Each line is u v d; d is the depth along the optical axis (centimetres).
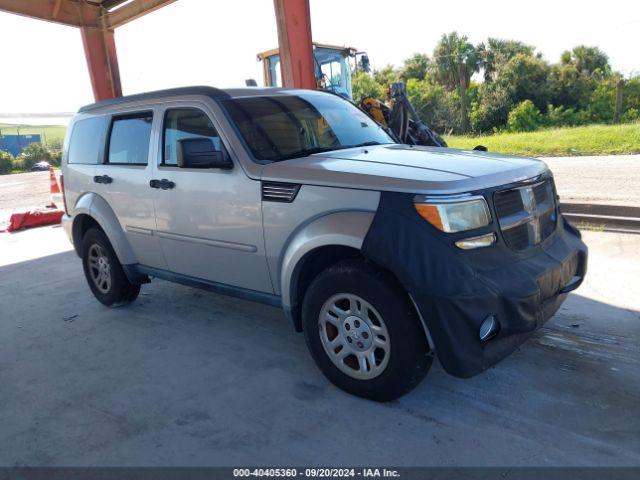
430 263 274
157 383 369
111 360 413
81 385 374
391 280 293
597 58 4012
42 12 1125
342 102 475
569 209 758
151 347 433
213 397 343
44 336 475
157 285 604
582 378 337
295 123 406
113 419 325
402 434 290
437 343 275
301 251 322
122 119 480
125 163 472
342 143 409
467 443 279
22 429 321
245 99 407
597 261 556
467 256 280
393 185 293
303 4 775
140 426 315
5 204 1519
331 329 335
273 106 413
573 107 3806
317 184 322
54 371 401
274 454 280
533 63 3844
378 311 297
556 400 314
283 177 339
